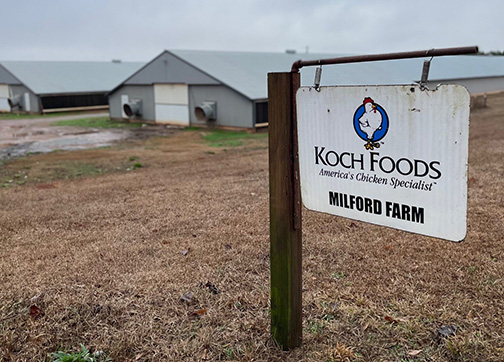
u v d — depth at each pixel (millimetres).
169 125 21516
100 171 9648
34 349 2705
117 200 6496
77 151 13234
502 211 5223
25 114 30125
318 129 2408
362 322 2934
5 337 2805
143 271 3844
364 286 3436
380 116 2162
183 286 3516
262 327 2902
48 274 3803
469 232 4547
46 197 6875
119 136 17391
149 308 3193
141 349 2727
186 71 20344
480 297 3209
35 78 31312
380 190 2229
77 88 31781
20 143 15508
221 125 19391
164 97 21672
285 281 2559
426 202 2078
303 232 4738
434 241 4324
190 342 2781
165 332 2896
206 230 4949
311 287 3463
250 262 3986
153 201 6348
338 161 2363
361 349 2668
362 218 2330
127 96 23625
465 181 1941
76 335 2863
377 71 21328
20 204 6434
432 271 3668
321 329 2877
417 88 2016
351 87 2236
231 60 22250
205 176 8344
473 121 17250
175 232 4918
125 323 3002
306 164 2500
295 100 2420
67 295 3369
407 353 2611
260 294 3354
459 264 3795
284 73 2393
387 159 2176
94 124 22516
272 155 2488
